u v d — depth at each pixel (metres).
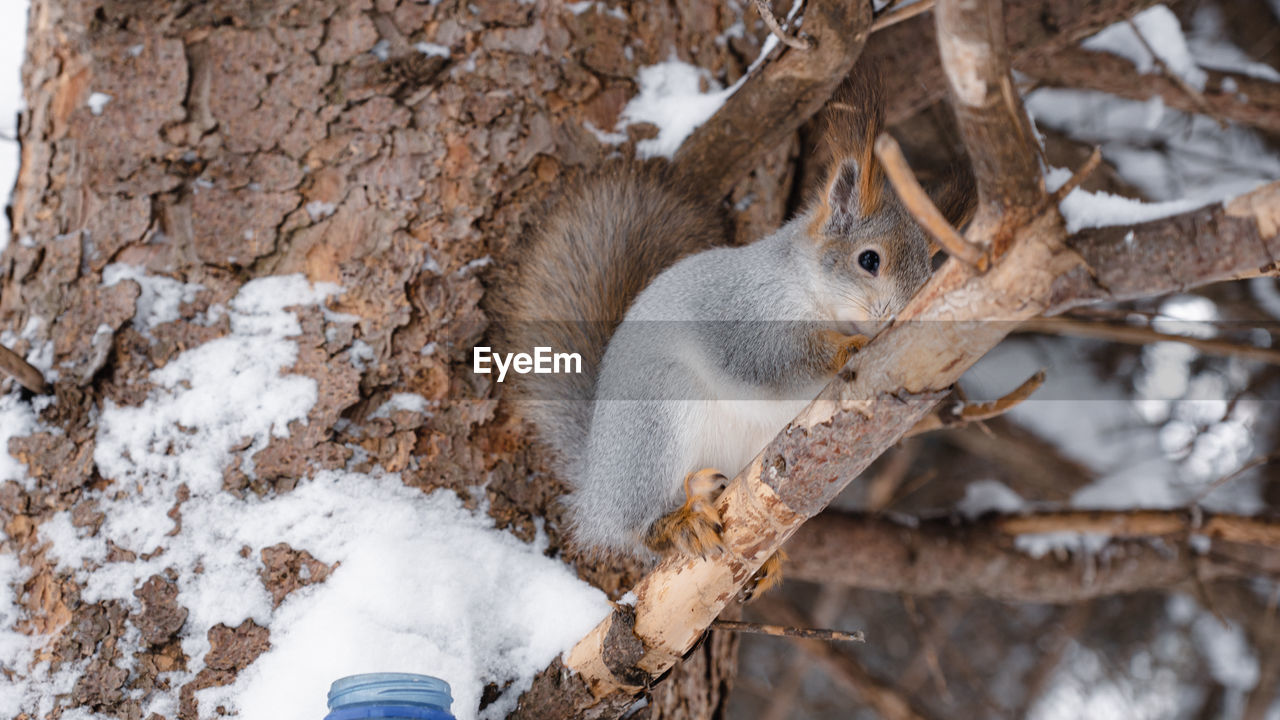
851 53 1.17
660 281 1.25
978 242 1.03
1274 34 1.49
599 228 1.24
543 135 1.23
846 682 1.46
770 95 1.20
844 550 1.36
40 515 1.17
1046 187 1.03
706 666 1.22
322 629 1.14
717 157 1.23
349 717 1.07
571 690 1.12
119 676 1.14
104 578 1.15
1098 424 1.58
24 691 1.14
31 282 1.20
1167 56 1.34
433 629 1.14
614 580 1.19
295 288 1.20
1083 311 1.30
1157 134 1.50
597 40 1.25
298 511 1.16
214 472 1.17
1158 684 1.63
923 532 1.38
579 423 1.24
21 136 1.24
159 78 1.22
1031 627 1.63
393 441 1.18
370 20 1.22
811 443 1.08
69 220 1.21
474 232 1.21
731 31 1.27
